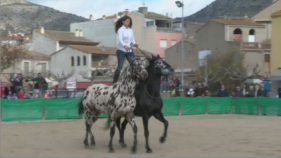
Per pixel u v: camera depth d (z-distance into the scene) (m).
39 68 67.19
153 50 78.06
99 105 13.09
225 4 150.38
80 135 16.77
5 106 22.70
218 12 148.75
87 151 13.09
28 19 190.88
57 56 69.19
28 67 65.88
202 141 15.17
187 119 24.91
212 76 51.59
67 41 74.94
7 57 59.56
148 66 12.35
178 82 33.31
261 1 137.62
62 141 15.20
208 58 55.03
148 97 12.27
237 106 30.00
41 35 75.62
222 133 17.48
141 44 80.00
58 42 73.94
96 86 13.54
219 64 52.78
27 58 65.88
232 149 13.34
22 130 18.41
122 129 13.69
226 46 61.03
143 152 12.80
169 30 80.75
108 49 69.25
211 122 22.64
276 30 42.38
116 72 13.35
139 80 12.16
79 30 80.81
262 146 13.95
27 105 23.44
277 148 13.52
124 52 13.41
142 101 12.23
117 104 12.35
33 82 29.42
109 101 12.60
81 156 12.14
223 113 30.03
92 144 13.75
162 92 32.75
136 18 80.94
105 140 15.42
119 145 14.23
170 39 79.44
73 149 13.49
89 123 13.73
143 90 12.27
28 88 29.03
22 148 13.62
